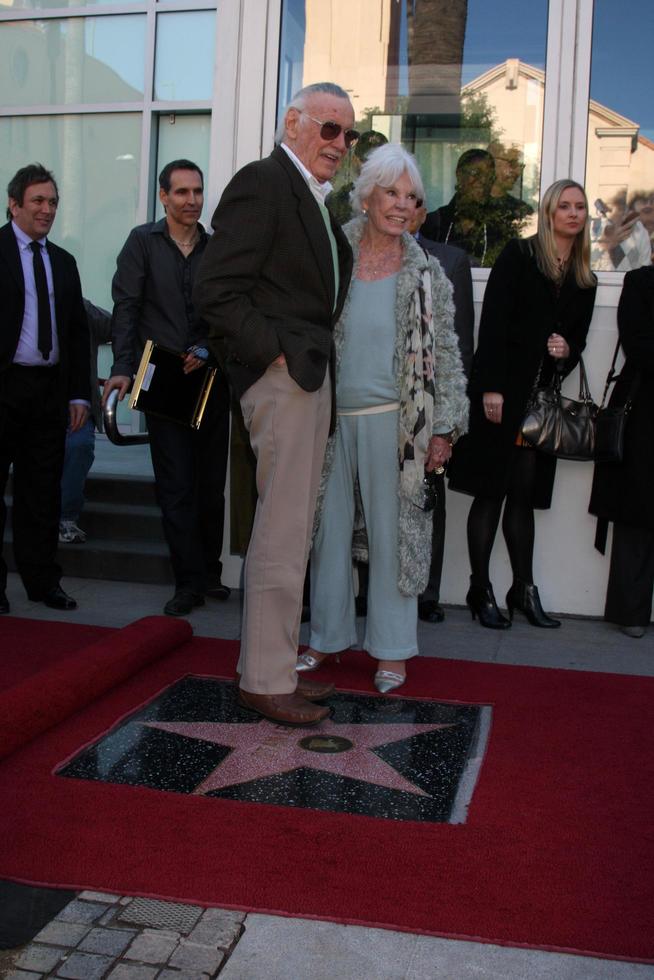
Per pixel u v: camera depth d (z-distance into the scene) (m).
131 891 2.34
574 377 5.12
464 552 5.29
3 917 2.26
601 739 3.39
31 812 2.73
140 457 7.26
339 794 2.91
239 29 5.38
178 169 4.86
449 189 5.39
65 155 7.99
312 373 3.17
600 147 5.20
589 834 2.68
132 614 4.94
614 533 4.88
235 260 3.12
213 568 5.34
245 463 3.69
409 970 2.08
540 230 4.70
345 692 3.83
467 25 5.26
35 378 4.80
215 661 4.13
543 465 4.97
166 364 4.72
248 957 2.12
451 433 3.70
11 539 5.87
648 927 2.23
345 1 5.34
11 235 4.74
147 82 7.72
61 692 3.39
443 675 4.07
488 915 2.27
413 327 3.62
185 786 2.94
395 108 5.41
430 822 2.74
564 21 5.16
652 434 4.71
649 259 5.14
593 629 4.97
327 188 3.39
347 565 3.92
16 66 7.99
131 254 5.00
